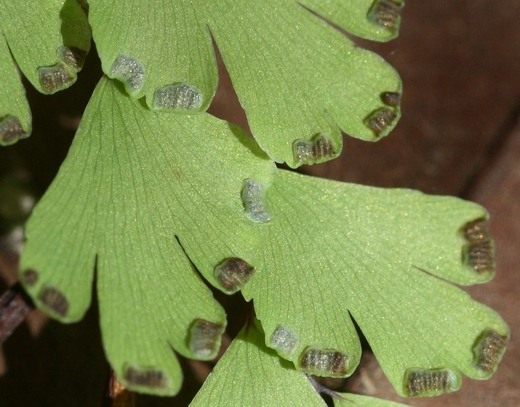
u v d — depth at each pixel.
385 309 0.09
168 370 0.08
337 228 0.09
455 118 0.11
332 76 0.08
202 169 0.08
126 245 0.08
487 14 0.11
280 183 0.09
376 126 0.08
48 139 0.11
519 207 0.10
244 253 0.08
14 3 0.08
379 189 0.09
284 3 0.08
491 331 0.09
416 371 0.09
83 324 0.10
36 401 0.10
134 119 0.08
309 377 0.09
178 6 0.08
